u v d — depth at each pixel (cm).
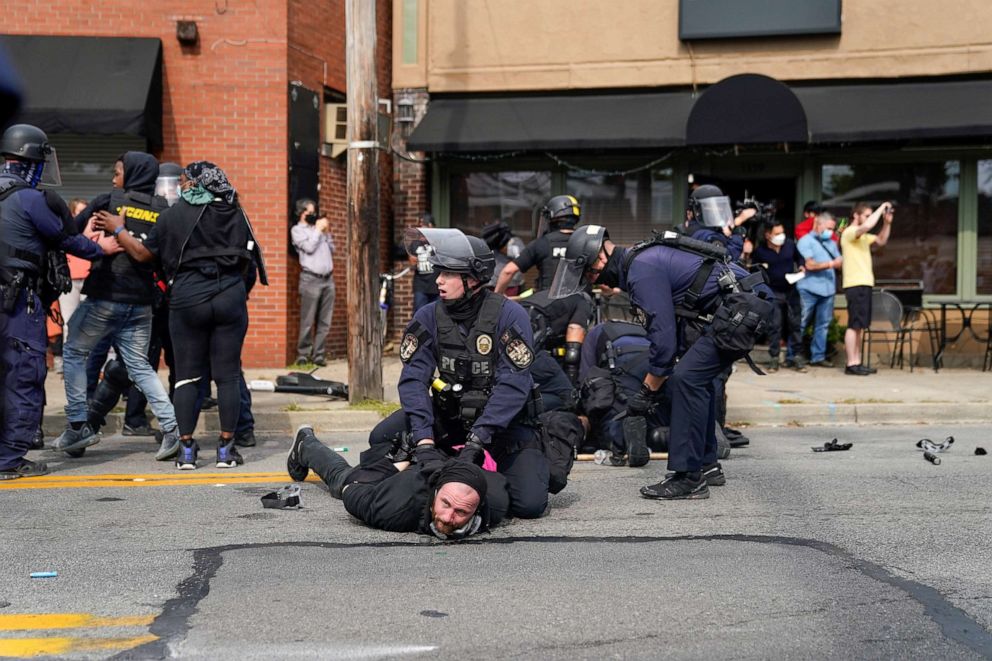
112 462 743
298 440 620
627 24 1456
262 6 1322
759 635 352
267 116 1328
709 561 451
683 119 1391
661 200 1482
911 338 1330
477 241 513
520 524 526
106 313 725
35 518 546
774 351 1314
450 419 529
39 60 1270
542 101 1472
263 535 503
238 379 716
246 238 700
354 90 952
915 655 334
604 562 450
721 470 634
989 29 1377
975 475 669
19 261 657
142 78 1260
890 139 1315
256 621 366
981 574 430
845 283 1266
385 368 1307
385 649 337
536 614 374
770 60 1427
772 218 1309
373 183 966
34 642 343
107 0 1310
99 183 1332
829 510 559
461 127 1431
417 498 496
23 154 662
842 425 968
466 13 1491
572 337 769
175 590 407
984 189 1418
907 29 1395
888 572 433
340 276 1470
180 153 1323
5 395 667
